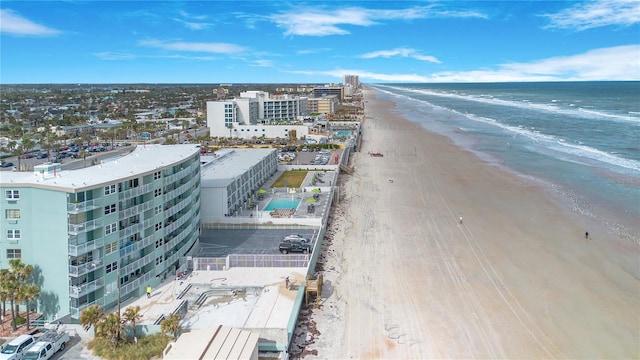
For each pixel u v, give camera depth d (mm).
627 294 56344
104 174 53750
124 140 192000
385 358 44562
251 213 85000
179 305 51656
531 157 141125
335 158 145875
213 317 49750
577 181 110000
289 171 127750
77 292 47844
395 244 74125
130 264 53562
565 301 54844
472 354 45062
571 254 68312
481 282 60031
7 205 48531
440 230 80062
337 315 52469
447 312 52812
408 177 121688
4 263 49312
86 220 48875
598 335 47906
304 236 75750
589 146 156000
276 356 44688
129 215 53062
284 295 54719
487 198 98812
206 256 66938
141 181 55125
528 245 72062
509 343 46719
